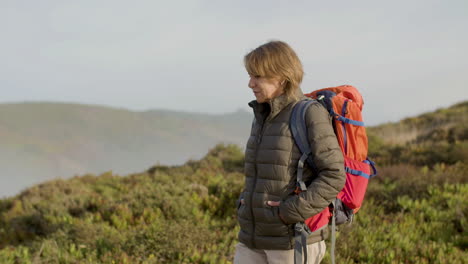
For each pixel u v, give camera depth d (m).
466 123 14.74
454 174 7.72
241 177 9.48
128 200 6.55
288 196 1.84
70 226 5.52
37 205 7.53
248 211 1.98
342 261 3.85
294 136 1.83
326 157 1.76
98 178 10.56
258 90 1.91
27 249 4.75
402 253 4.20
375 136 14.95
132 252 4.32
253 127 2.08
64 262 4.26
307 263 1.89
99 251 4.57
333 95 1.99
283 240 1.86
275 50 1.83
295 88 1.89
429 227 5.12
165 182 8.98
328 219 1.96
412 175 8.01
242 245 2.13
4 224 6.99
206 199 6.54
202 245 4.37
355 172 1.90
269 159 1.88
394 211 6.14
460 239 4.74
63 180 9.87
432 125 18.42
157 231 4.70
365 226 5.12
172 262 4.04
